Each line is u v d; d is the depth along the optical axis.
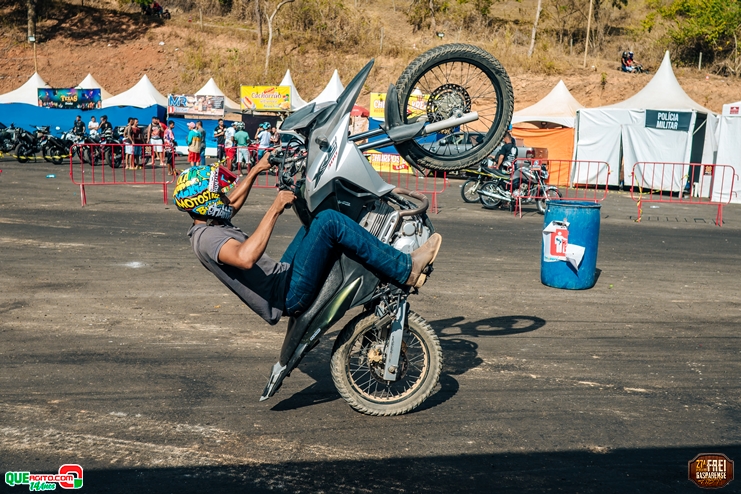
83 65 38.69
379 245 4.01
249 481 3.46
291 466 3.63
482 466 3.66
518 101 33.41
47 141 22.89
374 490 3.39
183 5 48.09
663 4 45.59
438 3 45.16
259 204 14.84
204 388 4.70
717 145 19.59
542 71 35.44
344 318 6.61
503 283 8.15
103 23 41.72
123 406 4.36
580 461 3.73
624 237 11.95
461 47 4.49
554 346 5.79
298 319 4.11
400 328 4.21
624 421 4.28
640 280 8.52
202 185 3.86
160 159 23.19
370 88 37.16
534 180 14.70
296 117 4.12
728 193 18.38
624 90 32.78
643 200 18.02
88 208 13.34
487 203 15.41
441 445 3.91
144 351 5.43
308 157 4.04
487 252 10.13
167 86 37.69
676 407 4.52
